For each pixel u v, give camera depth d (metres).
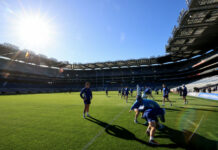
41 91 55.34
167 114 7.04
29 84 60.12
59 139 3.90
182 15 24.42
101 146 3.40
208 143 3.49
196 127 4.81
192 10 21.78
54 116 6.99
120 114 7.39
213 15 23.14
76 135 4.20
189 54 51.88
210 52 46.25
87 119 6.25
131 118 6.39
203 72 47.28
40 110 8.95
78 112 8.16
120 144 3.51
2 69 51.56
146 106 4.03
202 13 22.67
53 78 74.25
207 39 35.28
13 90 47.16
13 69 56.59
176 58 60.06
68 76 82.00
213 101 13.29
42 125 5.32
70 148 3.31
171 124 5.21
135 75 76.25
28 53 48.34
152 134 3.54
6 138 4.01
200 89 34.12
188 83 54.50
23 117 6.80
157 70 74.06
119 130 4.61
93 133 4.36
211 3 20.66
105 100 16.05
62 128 4.91
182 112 7.52
